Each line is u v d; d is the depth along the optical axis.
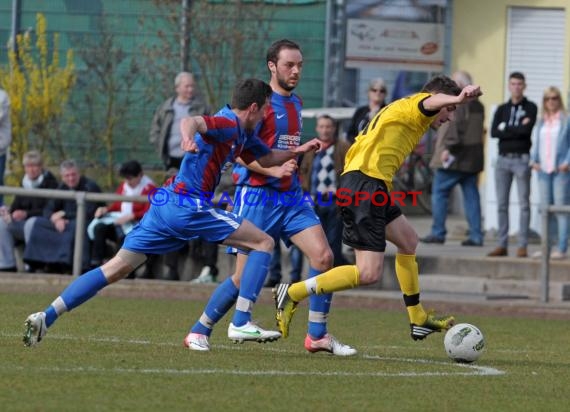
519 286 45.50
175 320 35.19
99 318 34.88
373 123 27.55
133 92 67.06
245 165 27.45
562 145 46.31
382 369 25.06
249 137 26.88
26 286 43.75
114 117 66.94
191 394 20.81
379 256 26.92
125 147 67.31
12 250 46.00
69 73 66.38
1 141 46.84
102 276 25.81
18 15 68.38
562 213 42.41
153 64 66.31
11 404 19.27
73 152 67.62
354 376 23.81
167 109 46.44
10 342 27.05
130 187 46.34
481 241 51.06
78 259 44.28
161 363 24.38
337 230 43.22
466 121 49.75
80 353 25.52
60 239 45.38
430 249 49.75
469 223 51.06
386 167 27.25
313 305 27.67
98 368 23.28
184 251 45.84
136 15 66.88
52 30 67.88
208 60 65.56
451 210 70.56
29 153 46.62
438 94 27.17
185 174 25.78
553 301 43.22
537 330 36.50
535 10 70.69
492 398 21.80
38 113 66.31
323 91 67.56
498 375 24.88
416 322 27.98
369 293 43.91
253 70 65.88
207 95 65.69
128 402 19.84
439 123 27.70
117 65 66.94
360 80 67.88
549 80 71.12
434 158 50.53
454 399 21.48
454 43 70.81
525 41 70.94
